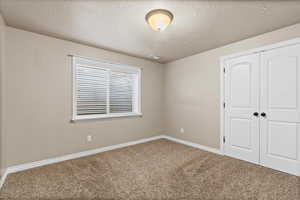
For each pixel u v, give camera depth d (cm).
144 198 163
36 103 240
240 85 271
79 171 224
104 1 163
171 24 212
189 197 165
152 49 319
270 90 235
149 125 408
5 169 204
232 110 283
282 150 223
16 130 222
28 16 193
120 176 210
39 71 243
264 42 241
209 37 256
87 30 233
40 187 182
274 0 159
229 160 268
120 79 362
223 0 159
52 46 255
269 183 191
